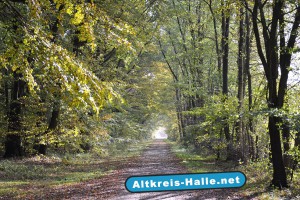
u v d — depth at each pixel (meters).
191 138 32.28
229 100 18.11
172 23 33.03
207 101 24.42
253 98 20.39
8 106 22.03
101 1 15.26
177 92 40.25
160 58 38.38
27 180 14.74
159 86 33.88
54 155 23.75
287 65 11.62
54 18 15.09
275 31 11.45
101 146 26.97
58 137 19.53
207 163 20.94
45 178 15.66
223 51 21.78
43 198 10.79
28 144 22.34
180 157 26.75
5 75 19.05
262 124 18.11
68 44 16.91
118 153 33.69
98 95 5.88
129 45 6.96
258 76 24.86
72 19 6.62
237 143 20.86
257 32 11.79
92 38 6.65
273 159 11.51
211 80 28.73
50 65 5.78
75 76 5.73
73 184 13.81
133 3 21.86
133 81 32.84
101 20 6.79
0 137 21.17
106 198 10.58
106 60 24.55
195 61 29.31
